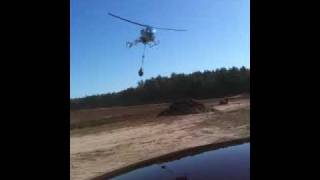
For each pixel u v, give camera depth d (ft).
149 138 73.97
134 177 40.65
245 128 73.20
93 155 60.70
